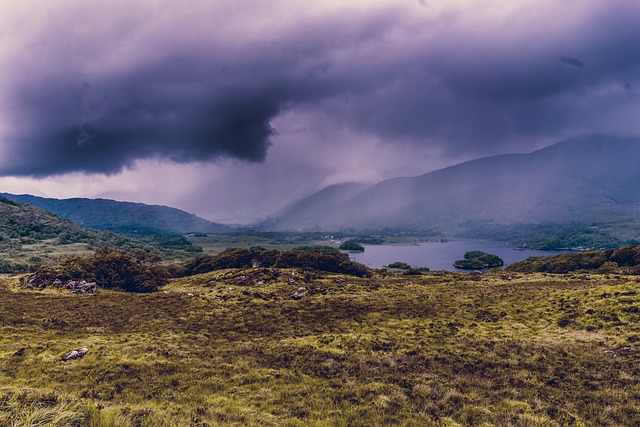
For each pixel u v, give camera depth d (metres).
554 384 24.98
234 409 21.30
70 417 15.01
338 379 27.27
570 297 51.66
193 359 32.97
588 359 29.23
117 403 21.67
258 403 22.56
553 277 94.94
